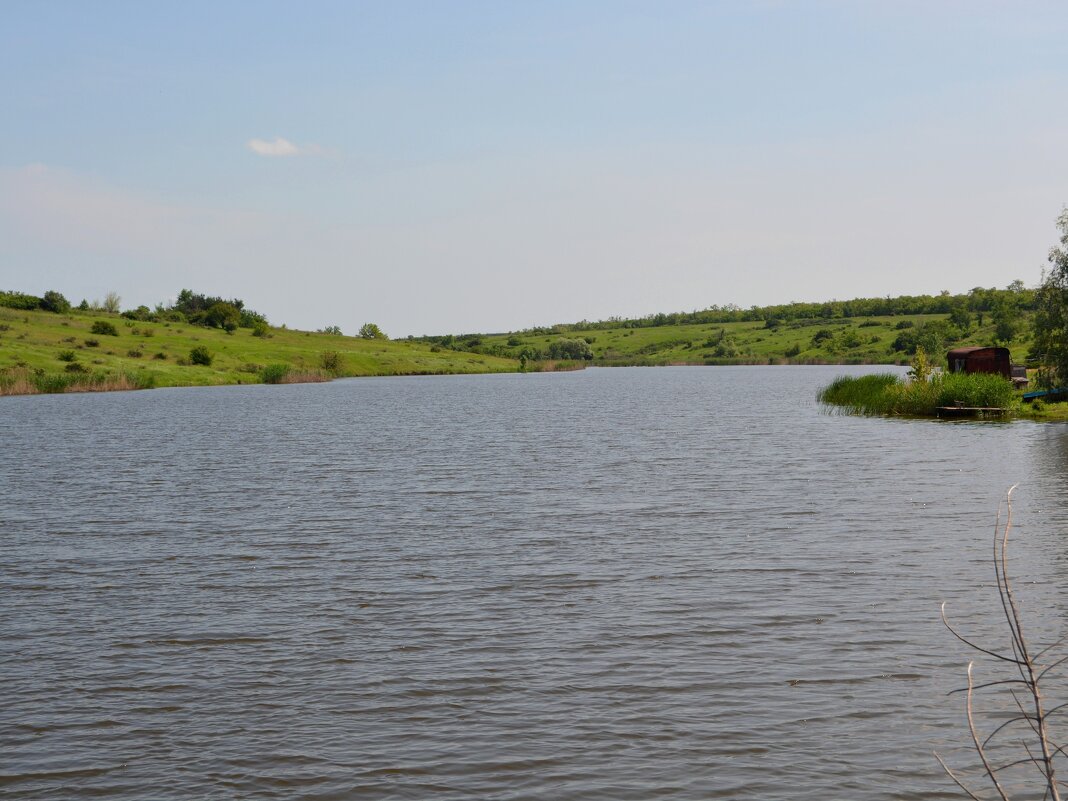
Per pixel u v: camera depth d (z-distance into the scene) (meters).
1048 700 13.02
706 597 18.30
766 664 14.55
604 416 74.12
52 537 25.14
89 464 43.06
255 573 20.81
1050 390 65.56
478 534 25.02
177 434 60.53
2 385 115.69
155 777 11.30
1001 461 39.00
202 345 174.75
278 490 33.75
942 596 18.11
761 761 11.45
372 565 21.45
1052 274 62.19
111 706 13.31
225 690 13.84
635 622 16.77
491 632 16.33
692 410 79.50
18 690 13.91
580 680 14.02
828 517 26.77
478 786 10.98
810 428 58.09
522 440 53.81
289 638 16.14
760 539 23.80
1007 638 15.59
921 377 70.94
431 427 65.00
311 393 124.44
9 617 17.55
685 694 13.45
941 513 27.11
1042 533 23.91
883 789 10.79
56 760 11.74
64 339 154.12
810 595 18.33
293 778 11.22
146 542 24.36
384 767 11.45
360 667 14.70
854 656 14.85
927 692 13.42
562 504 29.86
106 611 17.89
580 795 10.75
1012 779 10.96
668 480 35.25
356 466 41.38
